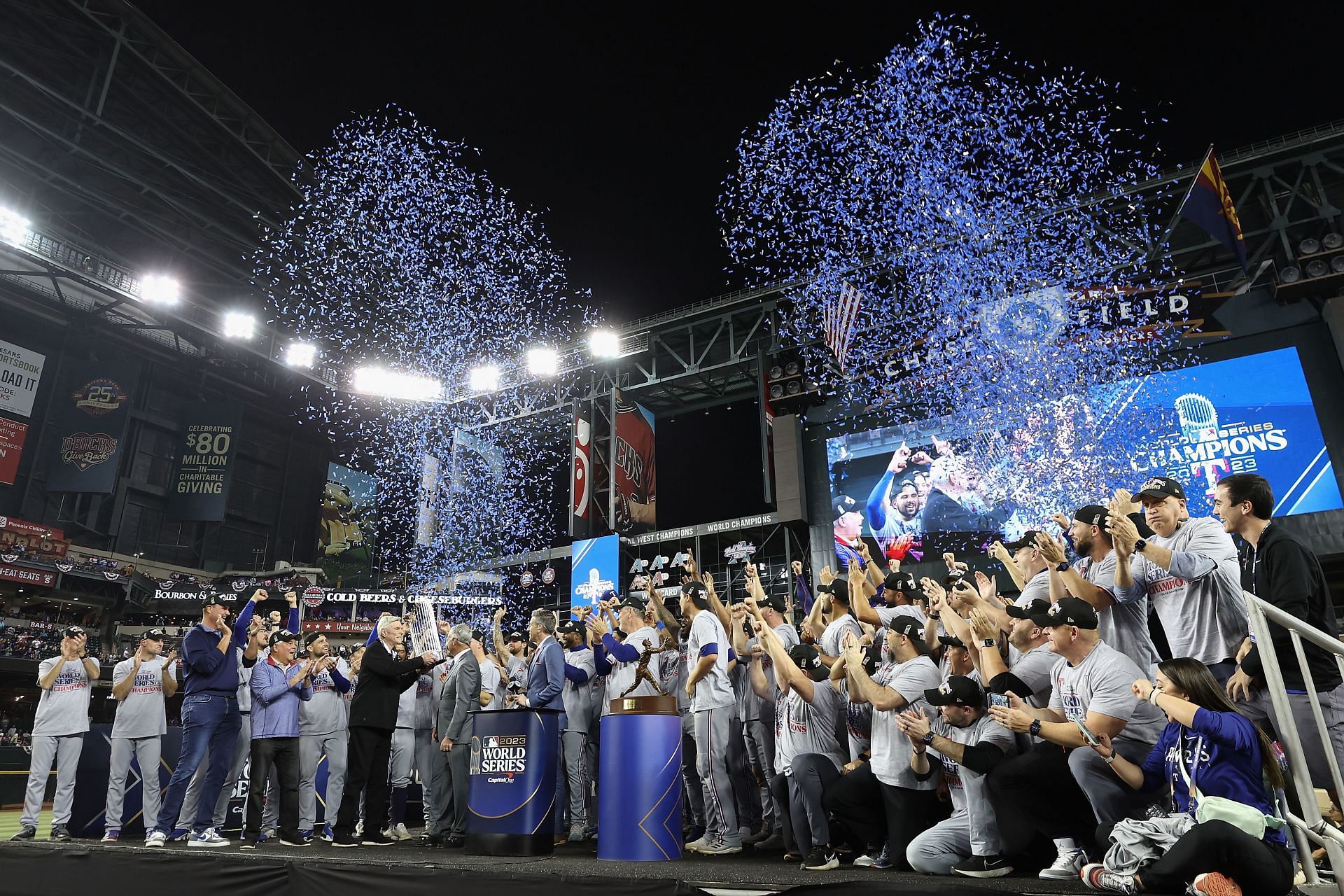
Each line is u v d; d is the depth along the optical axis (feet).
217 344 112.37
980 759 15.35
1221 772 12.07
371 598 95.45
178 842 23.29
